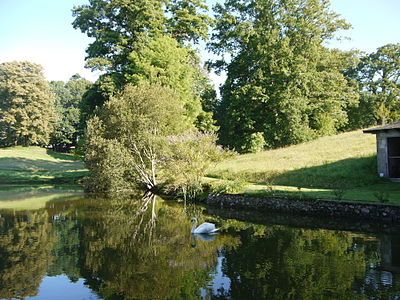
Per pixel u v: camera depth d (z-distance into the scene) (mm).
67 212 17297
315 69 39219
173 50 35312
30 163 50094
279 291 6879
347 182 19281
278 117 38000
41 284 7594
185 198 21219
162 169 25344
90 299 6812
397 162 20422
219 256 9352
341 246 10008
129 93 26000
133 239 11516
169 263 8906
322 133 38281
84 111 37656
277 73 37406
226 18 40688
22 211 17672
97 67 35656
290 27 38500
